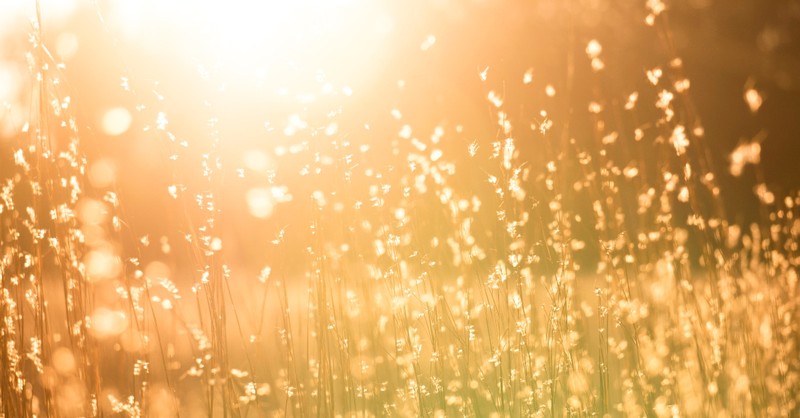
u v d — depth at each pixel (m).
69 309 2.67
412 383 2.78
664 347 2.87
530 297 2.87
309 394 2.80
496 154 2.81
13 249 2.67
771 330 2.92
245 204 2.85
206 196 2.67
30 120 2.68
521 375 2.80
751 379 2.83
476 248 2.82
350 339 2.85
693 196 2.86
